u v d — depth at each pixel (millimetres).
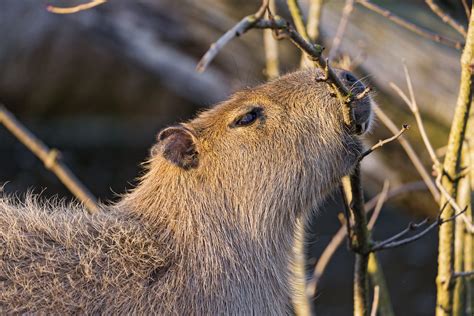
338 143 7484
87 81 17375
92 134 18172
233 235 7355
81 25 15078
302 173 7488
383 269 15984
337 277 15789
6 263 6723
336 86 6340
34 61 16750
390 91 12016
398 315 14617
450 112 11859
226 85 13500
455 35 12781
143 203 7535
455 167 7605
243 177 7422
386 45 12391
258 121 7477
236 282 7223
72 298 6672
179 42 13641
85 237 7109
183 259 7145
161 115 18141
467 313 8547
